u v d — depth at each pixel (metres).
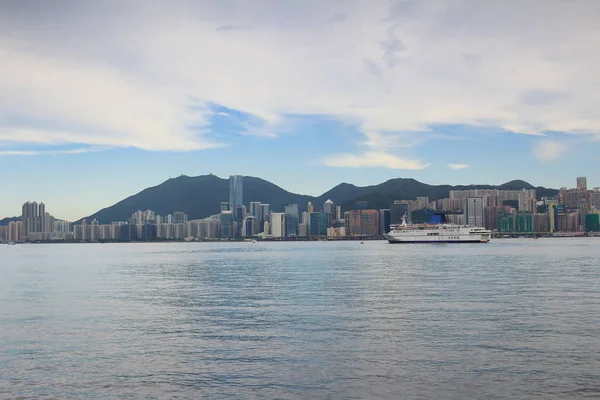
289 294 93.12
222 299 88.12
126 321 67.88
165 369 46.03
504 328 59.69
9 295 97.56
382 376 43.34
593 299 81.50
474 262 174.38
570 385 40.84
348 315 69.56
